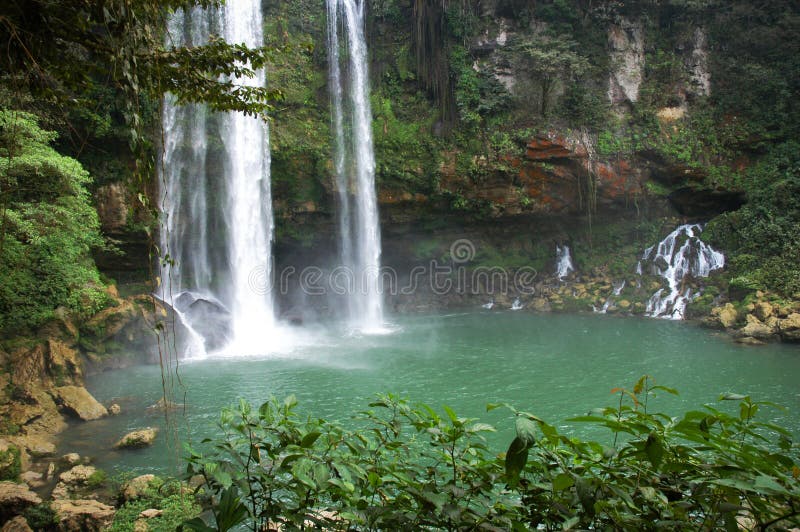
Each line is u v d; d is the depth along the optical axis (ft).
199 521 8.36
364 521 8.29
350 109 98.17
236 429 9.21
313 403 49.67
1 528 27.43
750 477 7.54
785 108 100.17
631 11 107.76
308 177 94.07
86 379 58.44
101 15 12.69
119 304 66.59
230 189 88.28
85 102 15.89
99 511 28.53
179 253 85.87
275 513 8.63
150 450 39.37
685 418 8.38
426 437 31.58
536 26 106.32
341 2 99.14
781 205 90.89
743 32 105.70
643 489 7.96
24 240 55.06
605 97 104.99
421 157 100.12
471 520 8.33
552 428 8.36
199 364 65.87
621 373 57.52
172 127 82.12
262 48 16.16
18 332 53.67
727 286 87.04
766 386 51.01
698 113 104.63
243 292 89.15
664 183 103.71
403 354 69.46
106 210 74.64
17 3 12.48
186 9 16.10
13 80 14.34
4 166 42.80
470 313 101.81
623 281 101.60
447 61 102.32
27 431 41.73
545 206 103.71
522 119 102.27
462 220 106.22
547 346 71.36
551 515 8.61
